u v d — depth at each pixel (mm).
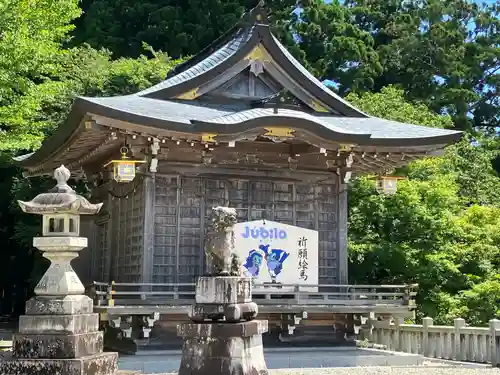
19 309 32125
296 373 13258
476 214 24078
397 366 14766
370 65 42750
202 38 38219
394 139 15750
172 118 14391
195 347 9461
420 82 46156
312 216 17062
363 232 23219
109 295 13641
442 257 21297
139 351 14461
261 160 16672
